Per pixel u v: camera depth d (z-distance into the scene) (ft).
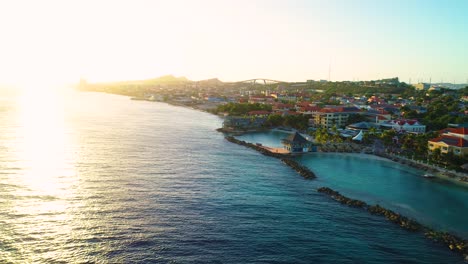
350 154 620.49
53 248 252.01
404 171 507.71
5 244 254.68
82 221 293.43
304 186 418.51
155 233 279.28
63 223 288.71
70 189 366.63
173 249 258.16
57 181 391.24
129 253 250.37
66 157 505.25
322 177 465.47
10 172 420.36
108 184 387.55
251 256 254.88
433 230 306.35
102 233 275.39
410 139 640.58
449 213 350.23
